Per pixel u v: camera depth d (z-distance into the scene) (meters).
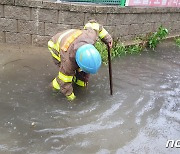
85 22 5.13
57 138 3.05
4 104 3.54
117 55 5.33
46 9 4.92
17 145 2.90
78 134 3.14
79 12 5.00
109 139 3.12
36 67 4.54
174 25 6.81
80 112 3.54
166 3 6.24
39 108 3.54
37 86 4.00
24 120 3.30
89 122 3.36
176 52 5.91
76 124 3.31
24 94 3.79
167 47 6.15
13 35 5.16
